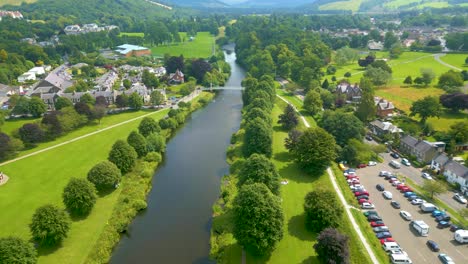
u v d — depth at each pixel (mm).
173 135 193750
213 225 112438
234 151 163625
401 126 184250
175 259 99688
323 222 101312
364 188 130625
